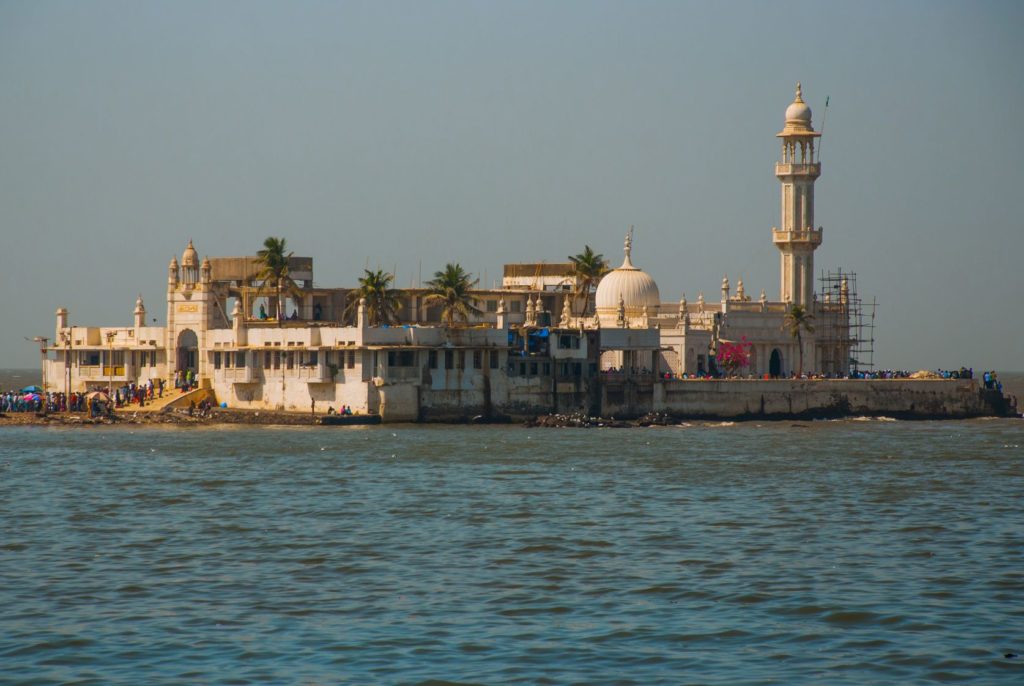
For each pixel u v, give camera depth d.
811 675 70.62
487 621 80.50
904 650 74.81
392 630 78.44
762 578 91.69
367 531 109.50
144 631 78.19
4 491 132.75
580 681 69.56
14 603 84.69
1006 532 109.69
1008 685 69.31
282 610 82.94
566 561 97.38
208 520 115.12
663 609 83.38
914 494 132.38
